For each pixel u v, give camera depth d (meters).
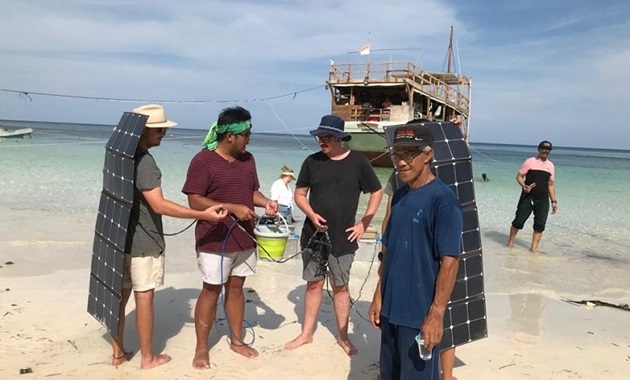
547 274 8.12
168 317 5.47
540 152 9.62
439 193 2.89
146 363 4.21
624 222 13.95
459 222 2.85
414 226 2.94
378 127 23.59
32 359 4.29
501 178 27.78
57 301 5.69
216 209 3.89
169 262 7.73
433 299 2.92
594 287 7.47
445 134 3.87
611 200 19.25
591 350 5.04
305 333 4.90
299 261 8.02
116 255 3.93
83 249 8.05
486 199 17.98
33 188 14.66
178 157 29.52
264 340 4.98
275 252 7.11
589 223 13.65
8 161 21.69
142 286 4.07
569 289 7.30
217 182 4.15
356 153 4.66
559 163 61.34
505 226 12.73
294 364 4.46
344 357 4.64
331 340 5.04
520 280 7.66
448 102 30.44
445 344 3.72
